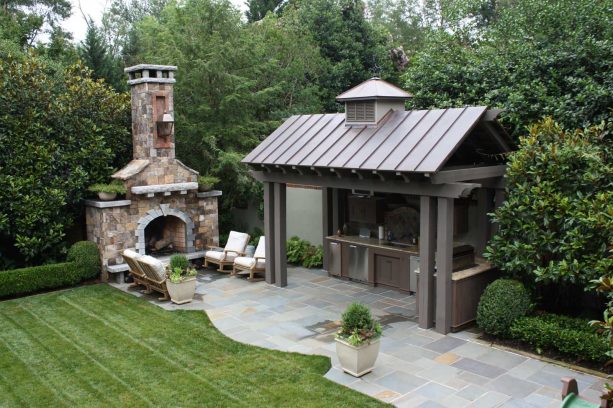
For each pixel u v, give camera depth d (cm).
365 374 779
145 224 1365
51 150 1296
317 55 2048
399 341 907
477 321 913
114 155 1412
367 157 990
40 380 784
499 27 1393
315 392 725
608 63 1069
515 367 795
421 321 966
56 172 1322
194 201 1459
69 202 1341
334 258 1326
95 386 761
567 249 820
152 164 1361
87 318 1055
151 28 2011
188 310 1091
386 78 2317
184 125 1577
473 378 761
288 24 2145
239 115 1628
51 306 1135
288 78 1884
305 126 1241
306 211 1527
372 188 1012
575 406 501
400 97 1082
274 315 1052
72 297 1199
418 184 933
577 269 800
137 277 1246
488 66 1278
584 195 855
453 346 881
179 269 1129
